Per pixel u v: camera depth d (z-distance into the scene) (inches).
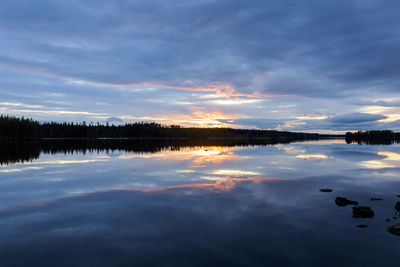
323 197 600.7
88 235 379.2
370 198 589.6
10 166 1178.6
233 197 602.5
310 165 1205.7
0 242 355.6
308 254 319.9
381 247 337.7
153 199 586.6
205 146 3412.9
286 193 641.6
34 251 328.2
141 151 2262.6
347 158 1555.1
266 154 1911.9
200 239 364.2
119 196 615.5
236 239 364.2
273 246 341.7
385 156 1690.5
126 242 354.6
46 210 504.7
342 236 372.5
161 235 378.6
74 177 884.6
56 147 2765.7
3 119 4864.7
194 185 743.7
